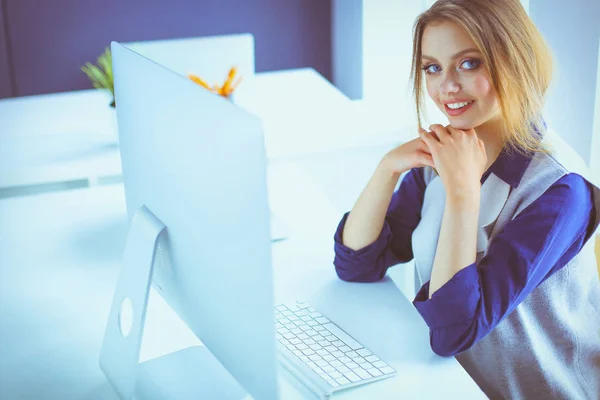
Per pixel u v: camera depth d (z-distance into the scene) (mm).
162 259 1310
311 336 1418
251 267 1019
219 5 3797
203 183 1080
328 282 1630
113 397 1323
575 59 2096
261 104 2750
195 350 1421
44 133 2553
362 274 1607
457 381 1290
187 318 1303
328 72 4004
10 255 1808
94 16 3697
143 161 1307
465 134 1382
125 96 1347
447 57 1343
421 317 1488
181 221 1187
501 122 1423
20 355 1443
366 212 1568
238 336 1105
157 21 3766
